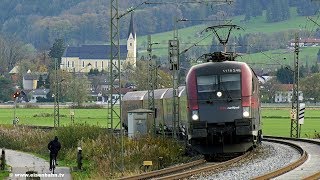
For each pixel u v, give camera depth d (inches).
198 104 3442.4
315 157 3380.9
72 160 4158.5
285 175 2576.3
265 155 3585.1
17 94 7746.1
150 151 3614.7
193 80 3474.4
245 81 3449.8
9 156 4621.1
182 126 4146.2
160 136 4291.3
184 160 3614.7
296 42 5708.7
